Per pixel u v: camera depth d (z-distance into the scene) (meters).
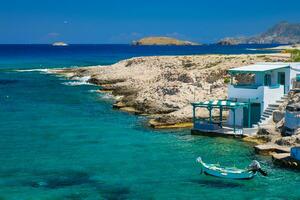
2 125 65.69
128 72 120.69
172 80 88.56
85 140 56.44
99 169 44.47
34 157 48.66
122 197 37.31
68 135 59.25
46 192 38.31
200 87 78.06
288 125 53.09
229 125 61.09
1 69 164.25
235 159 47.34
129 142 55.28
